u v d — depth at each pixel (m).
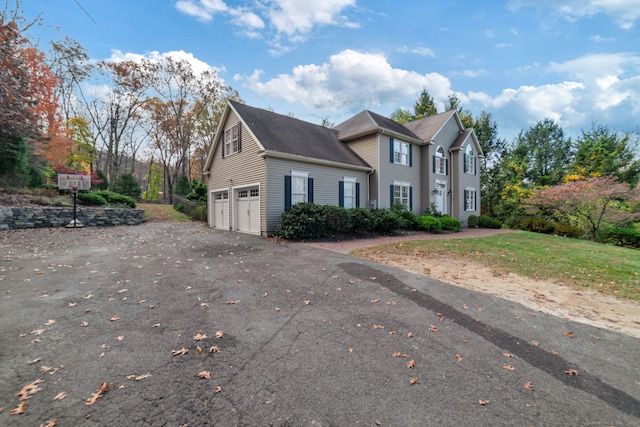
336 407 2.28
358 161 15.30
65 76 23.31
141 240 9.99
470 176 21.16
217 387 2.49
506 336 3.60
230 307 4.31
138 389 2.43
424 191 18.28
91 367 2.73
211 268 6.43
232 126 14.09
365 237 12.17
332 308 4.36
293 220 10.85
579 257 8.52
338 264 6.94
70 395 2.34
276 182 11.75
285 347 3.20
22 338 3.24
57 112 18.30
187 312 4.09
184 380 2.57
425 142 17.88
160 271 6.08
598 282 5.95
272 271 6.30
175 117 29.77
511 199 24.16
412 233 14.22
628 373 2.87
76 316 3.86
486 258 8.11
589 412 2.30
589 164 24.05
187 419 2.11
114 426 2.03
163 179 44.53
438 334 3.62
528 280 6.05
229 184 14.18
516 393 2.52
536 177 27.47
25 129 12.71
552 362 3.04
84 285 5.07
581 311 4.44
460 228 16.55
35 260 6.65
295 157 11.95
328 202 13.50
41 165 16.08
